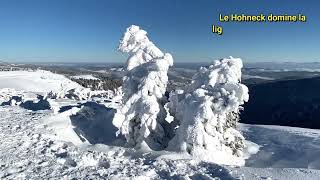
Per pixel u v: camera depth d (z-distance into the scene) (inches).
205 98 484.1
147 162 437.1
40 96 1202.6
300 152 543.2
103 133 671.8
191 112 486.3
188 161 433.4
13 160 437.4
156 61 562.3
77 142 589.9
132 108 560.1
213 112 491.8
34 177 382.9
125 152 487.2
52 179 377.1
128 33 588.1
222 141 498.3
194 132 473.1
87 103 883.4
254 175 380.5
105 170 403.9
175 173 393.4
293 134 671.1
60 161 436.8
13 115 756.0
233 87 494.0
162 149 545.3
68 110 738.2
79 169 410.3
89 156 447.8
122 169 408.2
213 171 399.5
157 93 560.1
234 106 478.3
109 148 500.7
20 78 2513.5
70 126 658.8
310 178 373.7
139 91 557.6
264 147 596.4
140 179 381.7
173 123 573.9
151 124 550.3
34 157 453.1
